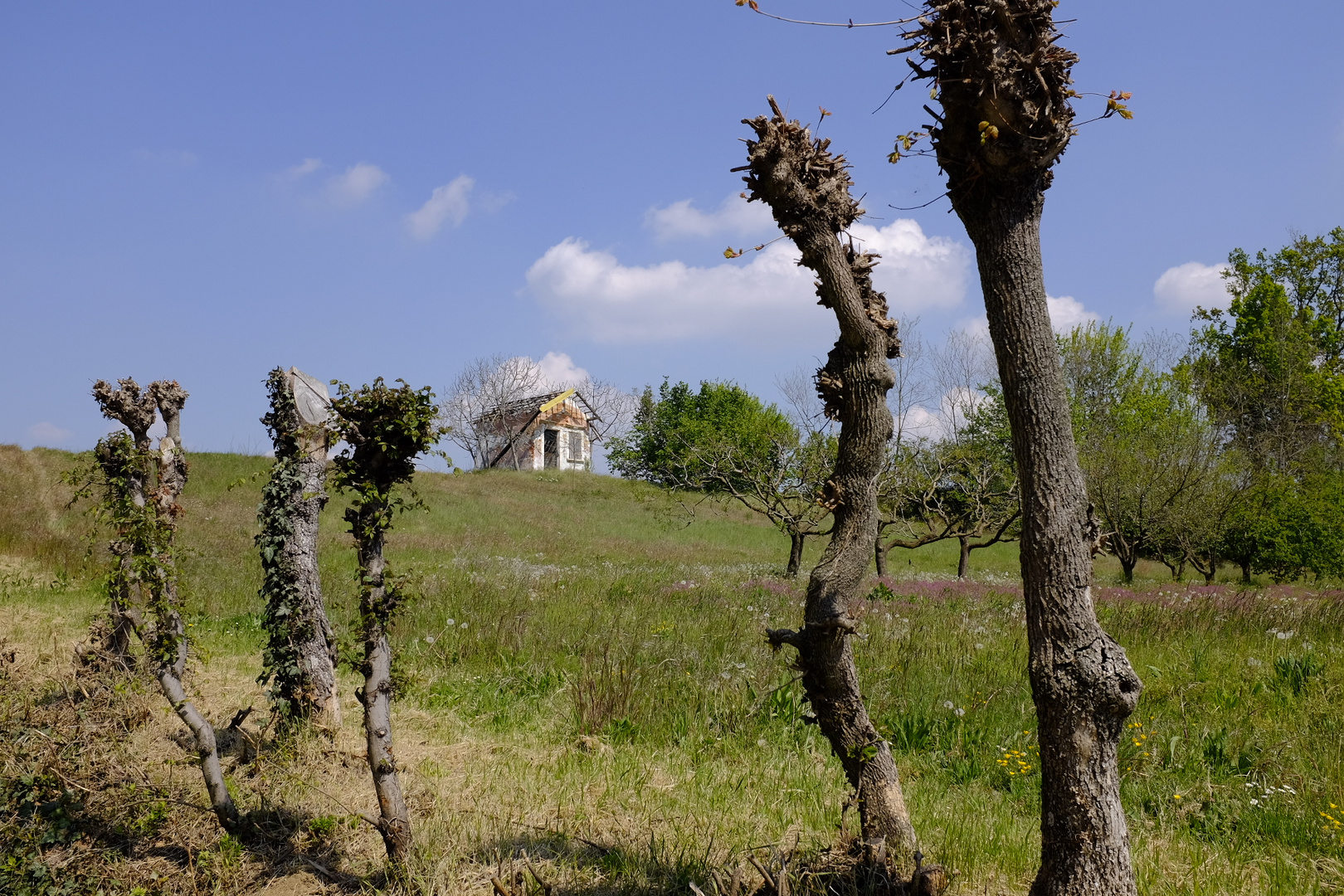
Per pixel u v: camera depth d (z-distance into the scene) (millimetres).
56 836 4758
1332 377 35375
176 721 7027
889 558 35781
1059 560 2973
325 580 14859
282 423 7113
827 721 3842
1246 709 7480
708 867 4363
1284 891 4297
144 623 5055
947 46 2918
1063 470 3012
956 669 8852
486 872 4324
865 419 3600
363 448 4426
